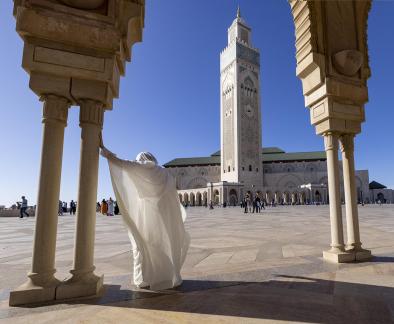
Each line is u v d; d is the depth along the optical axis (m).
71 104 3.98
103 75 3.81
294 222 15.33
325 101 5.83
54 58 3.61
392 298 3.34
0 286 4.04
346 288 3.75
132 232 3.89
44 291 3.35
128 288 3.86
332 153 5.88
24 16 3.45
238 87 75.94
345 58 5.70
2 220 21.92
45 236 3.51
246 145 75.56
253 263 5.34
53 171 3.61
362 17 6.40
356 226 5.87
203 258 5.84
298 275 4.44
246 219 18.44
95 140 3.82
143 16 4.46
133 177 3.81
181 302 3.28
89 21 3.76
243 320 2.74
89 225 3.70
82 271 3.59
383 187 94.25
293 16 6.39
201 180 93.19
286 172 90.31
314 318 2.77
